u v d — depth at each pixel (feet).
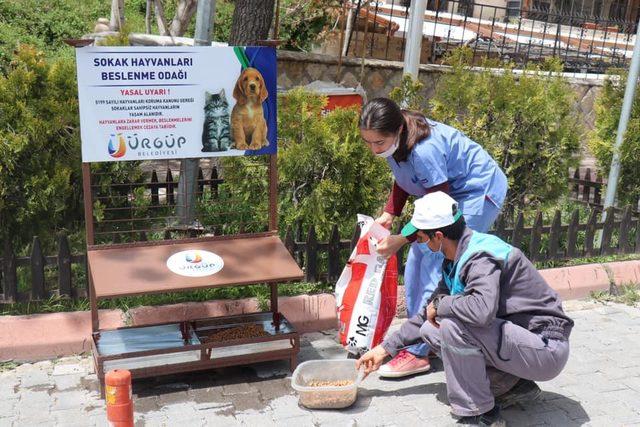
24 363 13.33
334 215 16.31
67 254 13.79
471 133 18.94
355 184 16.33
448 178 12.78
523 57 37.58
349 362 12.66
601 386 13.07
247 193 16.39
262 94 13.11
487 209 13.00
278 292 15.31
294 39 34.24
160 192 20.47
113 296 11.39
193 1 29.60
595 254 18.26
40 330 13.43
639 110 20.86
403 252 16.46
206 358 12.47
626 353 14.44
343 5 29.27
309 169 16.12
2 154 14.16
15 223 15.23
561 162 19.76
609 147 21.29
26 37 38.27
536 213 17.87
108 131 12.31
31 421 11.46
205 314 14.35
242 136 13.17
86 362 13.41
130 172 16.33
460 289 11.09
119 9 29.55
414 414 11.93
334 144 15.80
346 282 13.75
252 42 19.94
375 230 13.35
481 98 19.36
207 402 12.19
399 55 35.60
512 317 11.19
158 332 13.20
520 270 11.09
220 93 12.81
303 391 11.91
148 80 12.30
